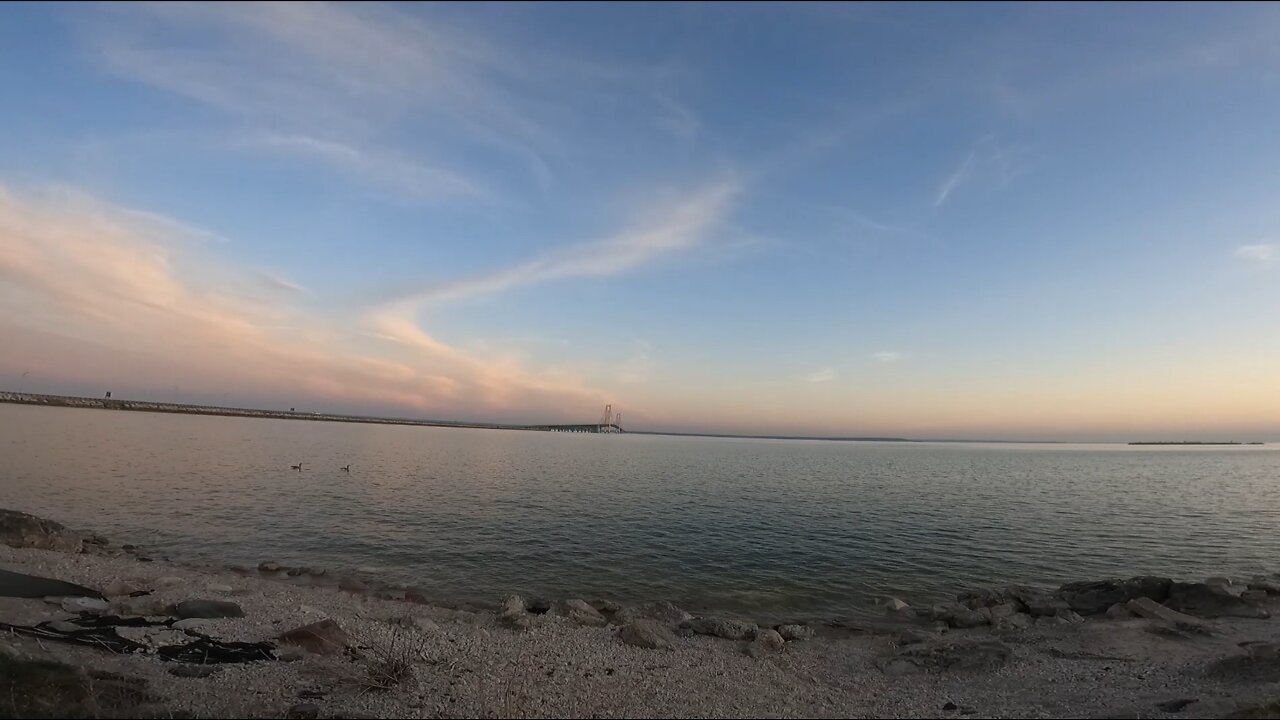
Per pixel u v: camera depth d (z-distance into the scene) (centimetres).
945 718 1040
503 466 7331
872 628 1830
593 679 1195
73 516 3053
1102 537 3294
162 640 1215
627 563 2609
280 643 1267
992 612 1900
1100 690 1159
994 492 5547
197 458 6147
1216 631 1598
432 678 1131
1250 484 6650
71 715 807
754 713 1055
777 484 6094
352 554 2609
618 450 13862
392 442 12156
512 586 2247
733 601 2139
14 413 12319
